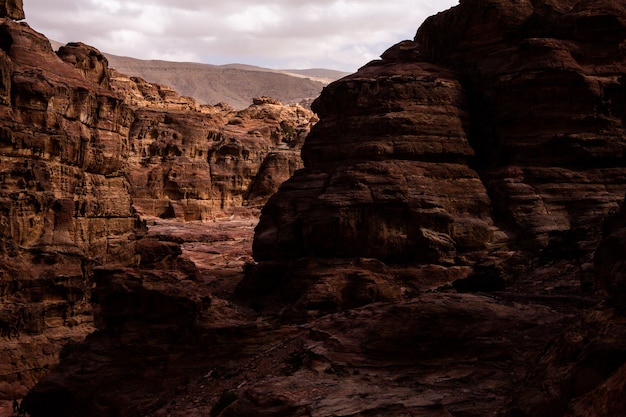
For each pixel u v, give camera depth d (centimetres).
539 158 4494
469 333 2238
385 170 4278
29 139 3528
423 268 4031
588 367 1315
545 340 2138
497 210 4450
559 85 4519
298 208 4581
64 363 2597
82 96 4084
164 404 2322
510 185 4403
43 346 3144
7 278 3162
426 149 4459
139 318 2645
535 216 4253
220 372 2458
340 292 3700
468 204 4353
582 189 4356
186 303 2623
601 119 4475
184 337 2583
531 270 3509
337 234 4144
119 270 2750
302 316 3481
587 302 2541
